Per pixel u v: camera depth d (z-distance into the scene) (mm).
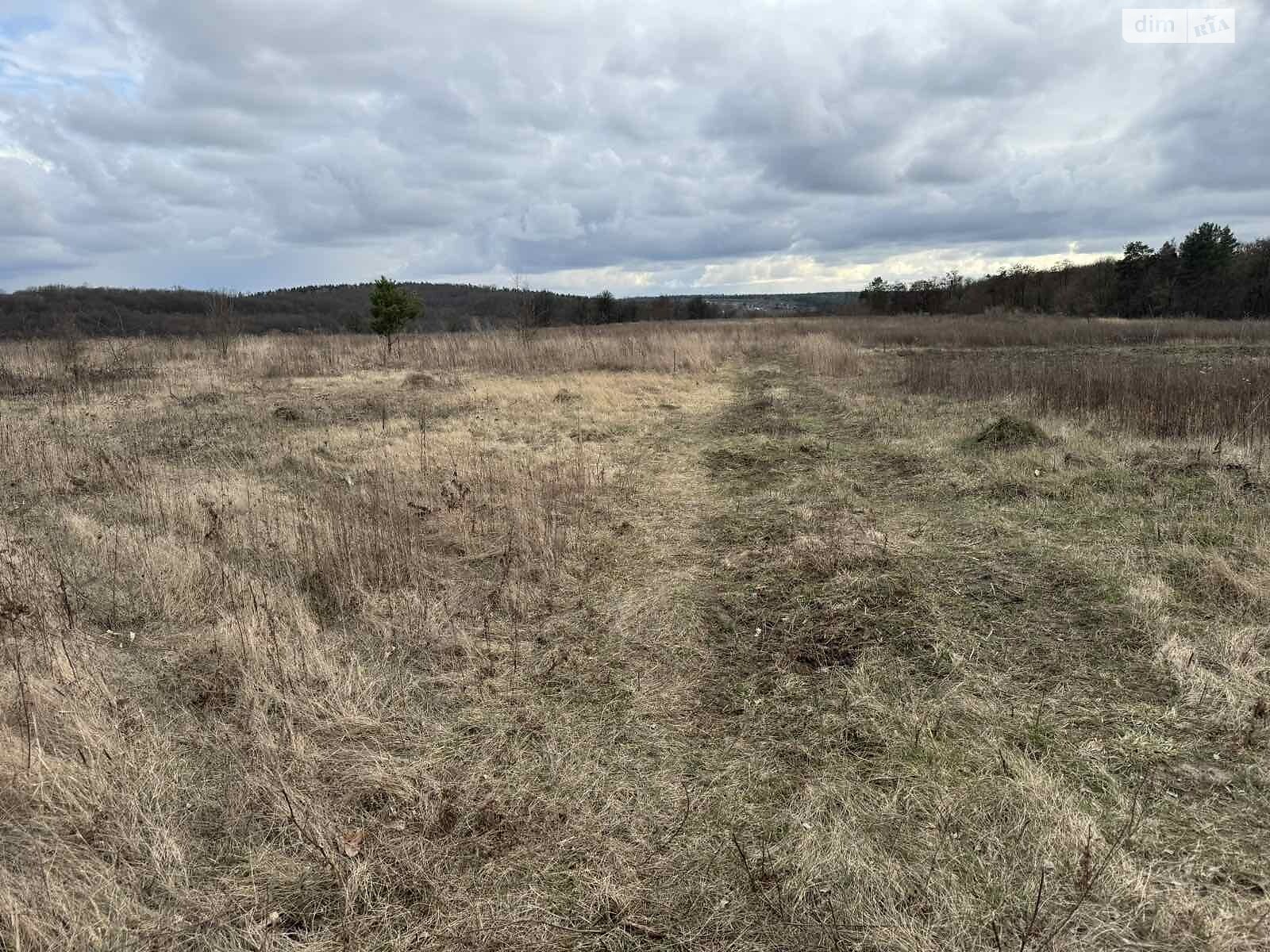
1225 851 2277
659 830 2523
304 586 4383
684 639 3834
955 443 7980
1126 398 9031
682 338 20703
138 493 6047
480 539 5270
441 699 3312
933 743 2895
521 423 9773
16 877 2207
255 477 6875
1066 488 5934
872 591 4184
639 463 7719
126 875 2283
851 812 2557
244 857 2400
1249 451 6664
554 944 2088
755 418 10344
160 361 15734
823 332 27609
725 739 3025
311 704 3146
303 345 18875
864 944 2047
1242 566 4238
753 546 5094
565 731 3090
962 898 2162
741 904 2205
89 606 4051
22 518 5562
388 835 2480
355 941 2092
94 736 2801
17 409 10344
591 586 4492
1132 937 2008
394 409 10828
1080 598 4023
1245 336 23844
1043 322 31078
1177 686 3166
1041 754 2791
